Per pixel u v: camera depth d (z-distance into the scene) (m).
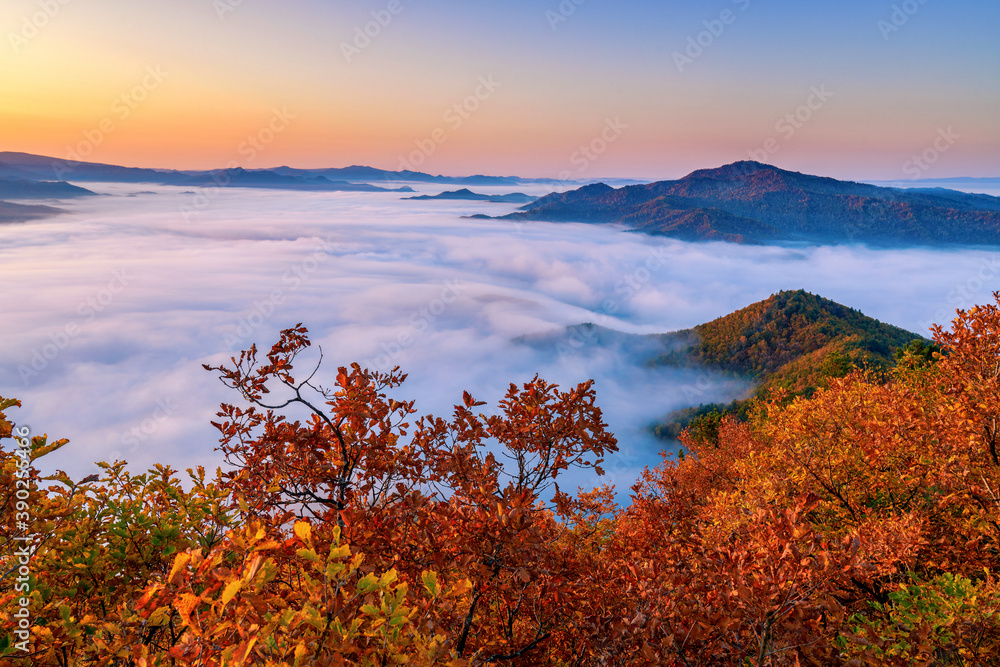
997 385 11.01
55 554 4.97
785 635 4.80
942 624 5.89
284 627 2.86
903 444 11.90
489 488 5.88
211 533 5.20
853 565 4.97
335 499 5.80
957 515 11.62
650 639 5.35
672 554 7.62
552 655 6.88
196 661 2.81
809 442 13.62
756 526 5.82
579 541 8.56
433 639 3.18
